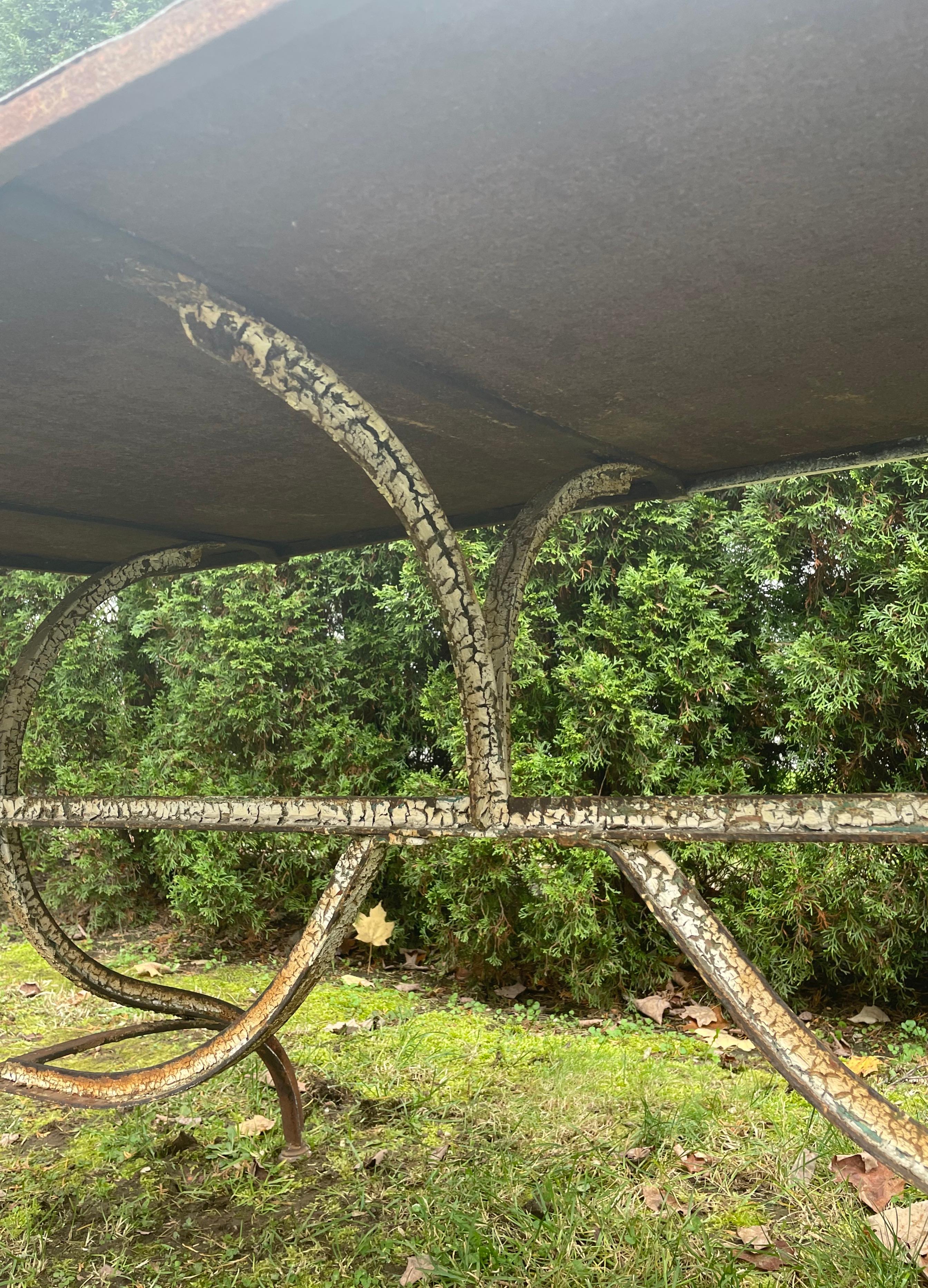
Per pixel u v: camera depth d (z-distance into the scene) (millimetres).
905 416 1744
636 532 3822
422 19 634
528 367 1398
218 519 2453
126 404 1482
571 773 3684
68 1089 1864
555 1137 2477
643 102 737
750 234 976
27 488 2053
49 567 2910
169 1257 2020
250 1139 2512
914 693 3447
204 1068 1688
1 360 1285
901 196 895
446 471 2049
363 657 4473
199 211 917
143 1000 2320
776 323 1236
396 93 724
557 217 936
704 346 1322
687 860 3512
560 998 3770
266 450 1783
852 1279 1805
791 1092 2688
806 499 3561
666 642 3756
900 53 681
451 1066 3002
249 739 4449
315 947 1545
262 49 666
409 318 1198
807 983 3754
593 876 3500
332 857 4223
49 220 906
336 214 926
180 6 674
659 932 3656
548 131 783
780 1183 2170
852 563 3441
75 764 4887
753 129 781
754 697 3693
